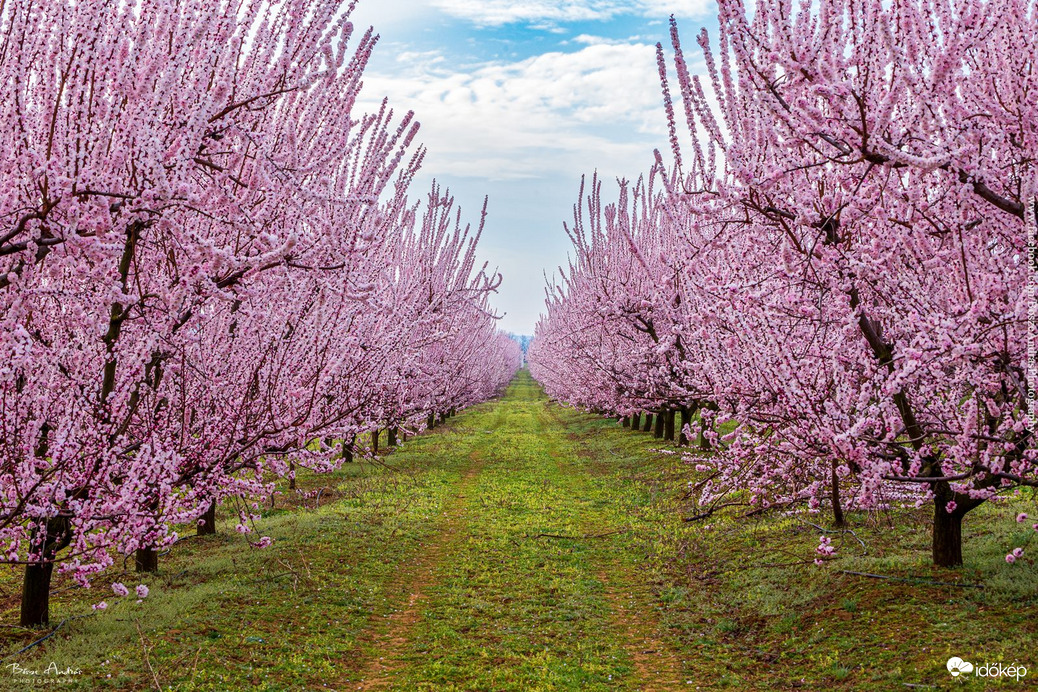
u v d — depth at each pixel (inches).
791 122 270.8
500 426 1780.3
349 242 352.8
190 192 260.2
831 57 279.9
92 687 301.1
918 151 256.2
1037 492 386.6
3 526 309.7
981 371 329.4
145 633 367.9
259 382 407.2
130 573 485.7
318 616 423.8
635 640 408.8
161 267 367.2
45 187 239.1
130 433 383.2
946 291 352.8
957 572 385.4
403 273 973.2
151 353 349.7
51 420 343.9
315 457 506.0
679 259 448.1
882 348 362.3
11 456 298.5
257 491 450.3
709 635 401.1
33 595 374.0
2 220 253.0
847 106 266.4
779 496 554.6
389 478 948.6
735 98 319.6
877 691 290.8
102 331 282.5
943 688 277.7
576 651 390.0
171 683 310.7
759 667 350.6
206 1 291.7
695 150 356.5
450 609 455.8
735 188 327.0
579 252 1218.0
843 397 370.0
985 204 288.0
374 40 358.0
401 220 665.6
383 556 571.5
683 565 535.5
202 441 378.9
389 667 365.4
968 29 261.0
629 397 1145.4
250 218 284.5
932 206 298.7
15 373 305.9
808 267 334.0
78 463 314.3
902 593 376.2
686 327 780.0
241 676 326.6
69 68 250.2
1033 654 285.4
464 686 339.9
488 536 654.5
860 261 325.1
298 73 311.1
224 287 338.0
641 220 1024.9
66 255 276.2
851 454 333.7
